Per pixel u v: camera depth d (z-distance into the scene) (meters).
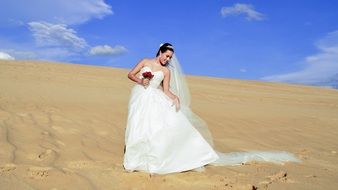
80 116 8.99
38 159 5.53
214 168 5.84
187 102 6.23
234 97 19.55
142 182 4.90
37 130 7.21
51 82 17.62
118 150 6.58
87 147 6.55
